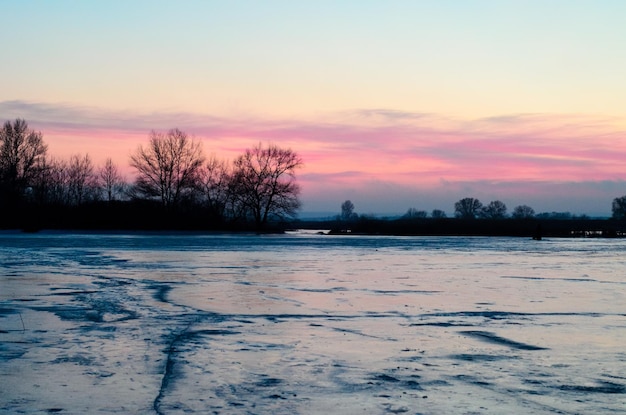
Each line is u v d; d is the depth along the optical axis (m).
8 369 10.95
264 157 111.00
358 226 113.94
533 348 13.02
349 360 11.83
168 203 106.81
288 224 117.62
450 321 16.38
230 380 10.33
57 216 103.44
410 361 11.78
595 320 16.64
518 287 24.59
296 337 14.06
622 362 11.77
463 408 8.91
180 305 19.02
